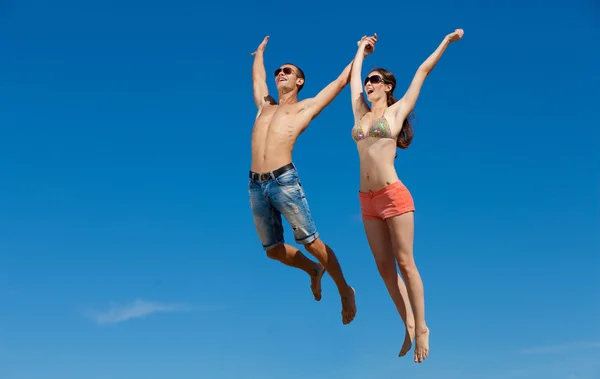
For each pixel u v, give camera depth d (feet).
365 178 30.14
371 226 30.58
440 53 30.22
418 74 30.14
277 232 33.71
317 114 32.86
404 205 29.53
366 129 30.37
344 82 33.04
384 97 31.22
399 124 29.86
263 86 36.17
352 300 34.06
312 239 32.71
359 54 32.96
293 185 32.04
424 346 29.53
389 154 29.78
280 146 32.32
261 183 32.35
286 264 34.40
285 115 32.81
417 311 29.73
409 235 29.58
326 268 33.71
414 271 29.73
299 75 34.50
